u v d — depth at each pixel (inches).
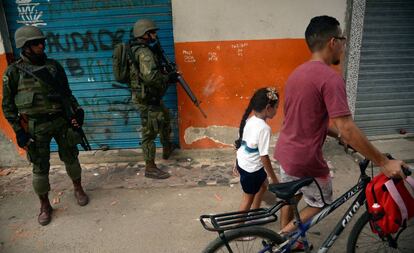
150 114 149.7
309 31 85.4
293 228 95.2
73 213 138.3
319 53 85.1
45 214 133.2
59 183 161.3
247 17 158.1
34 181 128.2
